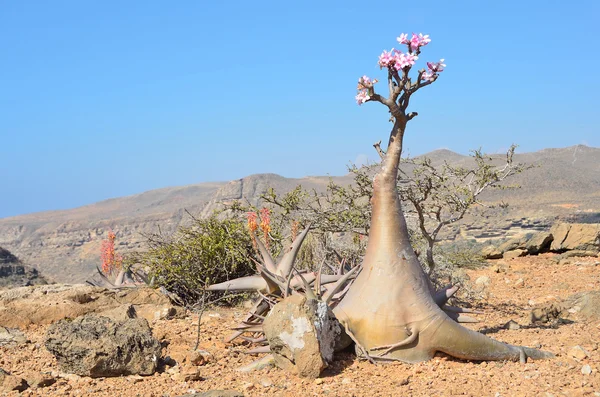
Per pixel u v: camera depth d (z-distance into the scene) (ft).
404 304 22.18
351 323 22.71
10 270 111.65
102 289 35.96
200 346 27.50
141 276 39.58
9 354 27.22
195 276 38.73
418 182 31.01
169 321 32.99
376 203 22.91
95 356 23.20
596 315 30.60
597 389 19.07
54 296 34.17
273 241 39.96
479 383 20.06
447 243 69.10
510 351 22.30
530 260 59.11
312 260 39.96
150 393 21.08
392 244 22.61
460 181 31.65
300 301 22.21
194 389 21.52
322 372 21.89
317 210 35.60
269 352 24.47
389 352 22.31
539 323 30.32
